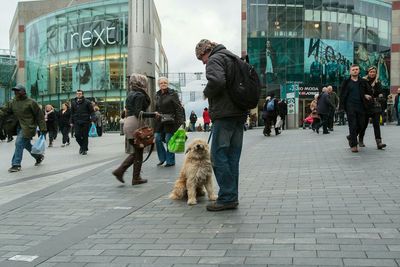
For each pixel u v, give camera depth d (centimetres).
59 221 568
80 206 648
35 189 799
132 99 807
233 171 588
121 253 432
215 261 398
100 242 470
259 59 5062
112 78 4353
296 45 5072
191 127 3934
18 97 1064
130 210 609
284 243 435
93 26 4447
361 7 5388
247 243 441
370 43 5475
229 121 579
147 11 1327
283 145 1408
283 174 831
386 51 5641
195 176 628
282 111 2544
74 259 421
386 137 1473
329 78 5166
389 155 991
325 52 5159
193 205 622
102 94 4381
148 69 1329
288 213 546
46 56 4847
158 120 943
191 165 630
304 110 5062
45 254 439
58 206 652
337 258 388
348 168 852
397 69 5725
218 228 499
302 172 842
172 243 455
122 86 4316
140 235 489
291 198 627
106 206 641
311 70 5106
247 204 605
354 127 1071
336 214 529
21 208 646
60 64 4678
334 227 478
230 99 574
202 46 591
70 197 713
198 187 664
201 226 511
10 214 612
